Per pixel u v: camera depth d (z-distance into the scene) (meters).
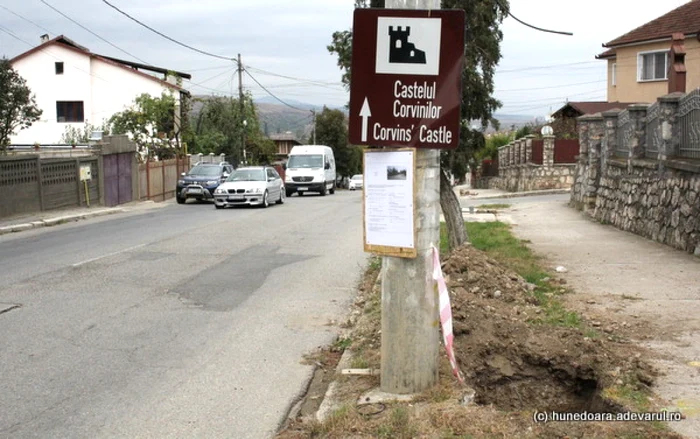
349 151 74.81
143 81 46.41
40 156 24.81
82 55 46.12
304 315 8.74
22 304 9.27
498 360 6.15
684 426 4.52
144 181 32.50
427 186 5.14
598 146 18.81
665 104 12.73
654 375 5.54
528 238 14.16
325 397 5.50
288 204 28.27
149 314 8.77
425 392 5.20
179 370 6.60
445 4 10.36
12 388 6.08
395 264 5.18
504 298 8.18
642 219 14.01
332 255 13.49
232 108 53.50
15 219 20.95
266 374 6.49
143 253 13.79
